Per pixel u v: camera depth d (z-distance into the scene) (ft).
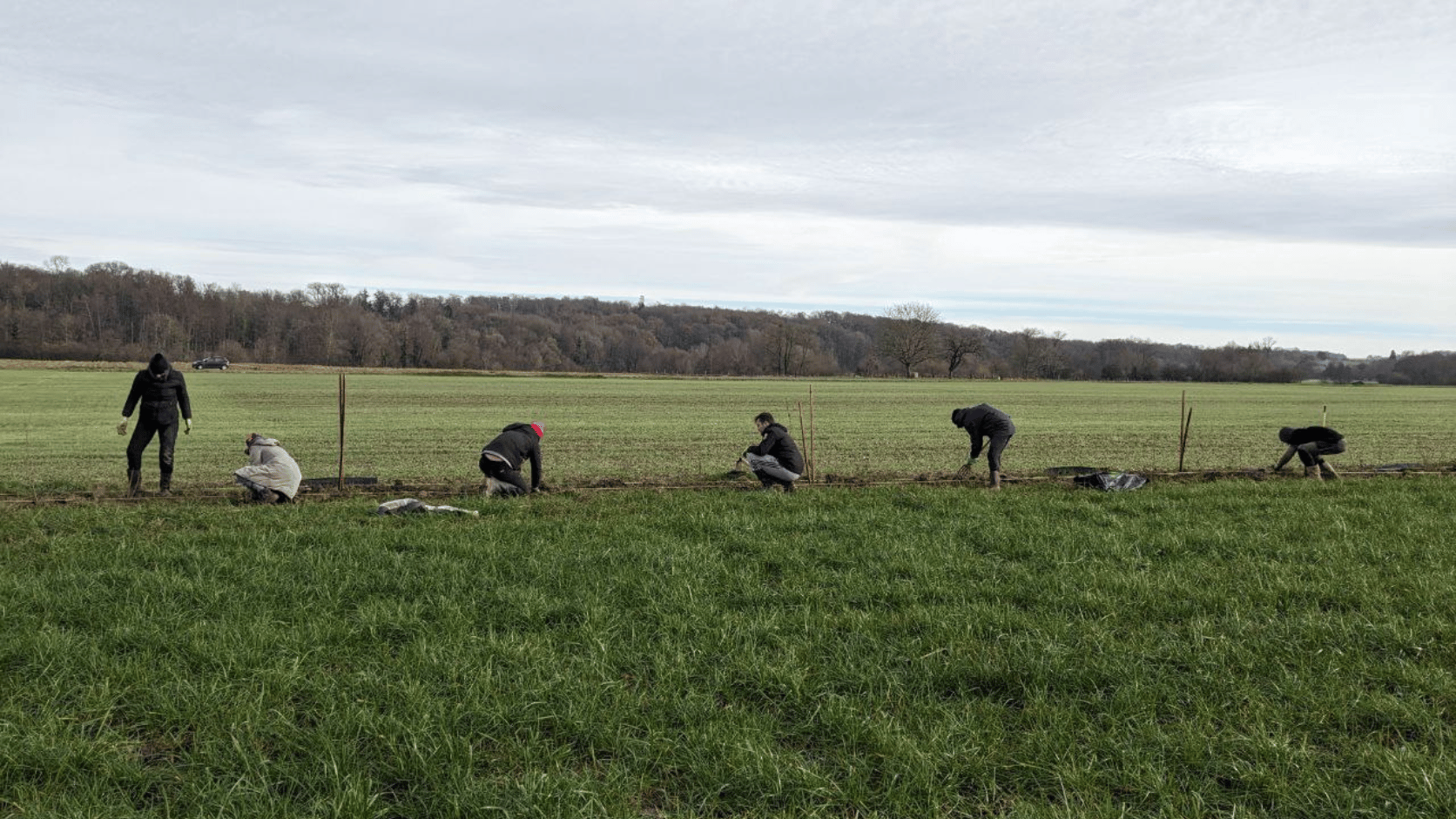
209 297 464.24
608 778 14.96
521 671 19.02
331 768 15.01
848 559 29.32
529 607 23.24
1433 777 14.94
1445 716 17.85
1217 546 31.71
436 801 14.15
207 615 22.67
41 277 440.86
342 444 47.34
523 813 13.80
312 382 206.08
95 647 19.88
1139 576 27.07
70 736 15.99
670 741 16.19
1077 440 93.04
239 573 26.09
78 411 109.60
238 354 404.16
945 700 18.61
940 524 35.47
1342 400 210.18
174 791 14.71
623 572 26.99
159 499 41.83
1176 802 14.56
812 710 17.89
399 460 66.39
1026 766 15.64
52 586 24.66
